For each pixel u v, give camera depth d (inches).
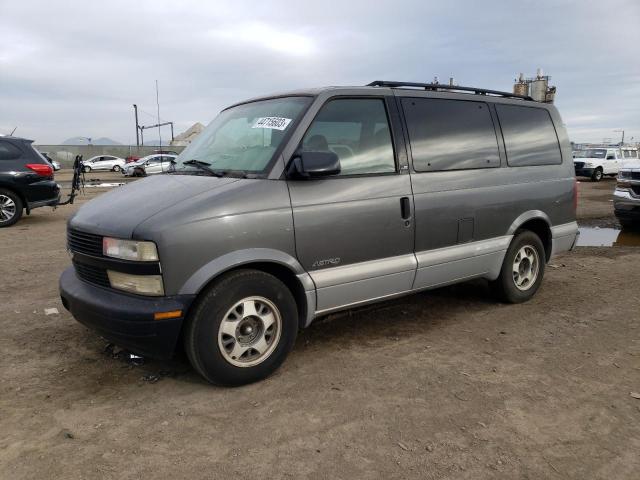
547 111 221.0
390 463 104.9
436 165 173.8
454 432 116.0
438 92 182.5
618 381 141.5
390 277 161.5
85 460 105.7
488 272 195.2
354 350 162.4
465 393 134.1
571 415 123.6
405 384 139.0
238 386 137.3
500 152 195.6
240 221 131.2
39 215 500.1
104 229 131.3
